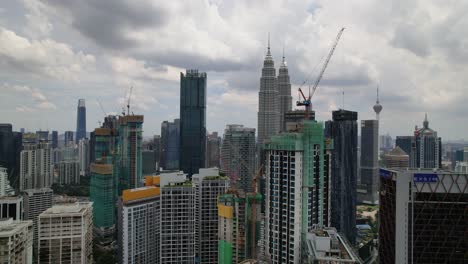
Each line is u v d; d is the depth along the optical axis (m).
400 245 185.75
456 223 182.12
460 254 182.00
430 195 183.75
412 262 184.88
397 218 186.12
